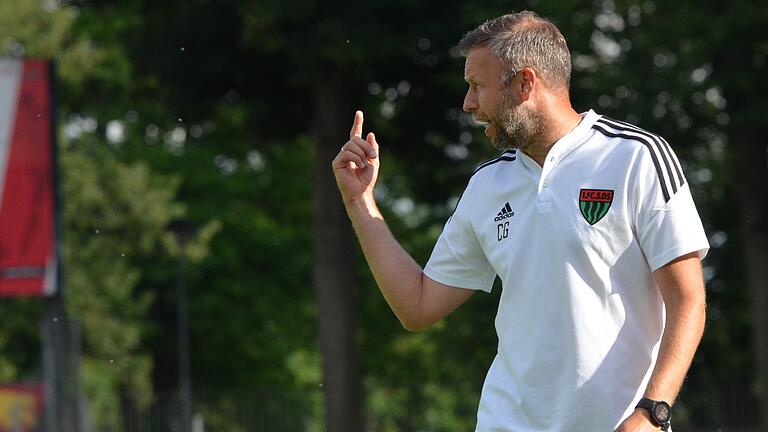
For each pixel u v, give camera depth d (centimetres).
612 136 1255
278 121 8294
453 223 1395
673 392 1175
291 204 12431
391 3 6938
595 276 1234
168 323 11712
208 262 11388
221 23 7494
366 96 7888
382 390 8794
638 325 1239
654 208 1210
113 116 11375
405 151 8344
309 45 7050
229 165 12488
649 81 6731
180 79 7831
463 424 8956
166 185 11025
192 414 8950
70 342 7750
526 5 6794
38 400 6431
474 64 1301
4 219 6322
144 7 7912
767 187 7319
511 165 1325
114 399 10138
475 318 8925
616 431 1174
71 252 10375
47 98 6334
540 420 1265
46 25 10594
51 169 6347
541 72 1273
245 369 12200
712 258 9488
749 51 6650
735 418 8012
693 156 7194
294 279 12125
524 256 1279
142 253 10825
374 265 1432
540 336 1262
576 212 1239
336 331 7738
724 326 9494
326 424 7750
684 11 6469
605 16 7062
